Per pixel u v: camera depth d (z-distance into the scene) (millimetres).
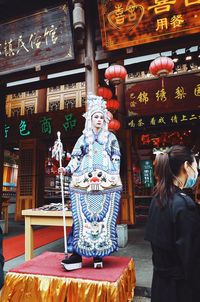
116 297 2170
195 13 3637
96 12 4688
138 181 10945
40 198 9164
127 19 3975
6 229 6633
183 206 1289
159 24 3826
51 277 2408
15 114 9914
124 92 7367
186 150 1479
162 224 1359
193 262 1186
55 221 3578
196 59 5281
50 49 4504
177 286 1271
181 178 1461
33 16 4566
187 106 6660
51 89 9719
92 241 2590
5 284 2525
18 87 6602
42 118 8773
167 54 5477
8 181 13719
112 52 4285
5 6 5012
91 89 4270
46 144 9703
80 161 2840
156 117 6844
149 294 2949
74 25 4078
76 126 8391
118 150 2918
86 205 2682
